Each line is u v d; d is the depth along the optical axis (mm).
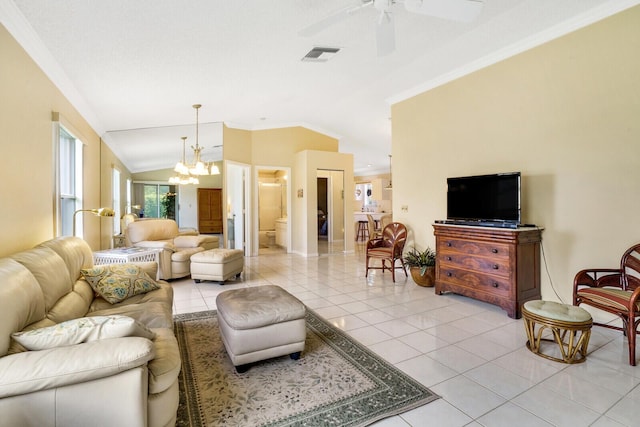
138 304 2486
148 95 4000
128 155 5617
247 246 7215
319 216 10945
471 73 4059
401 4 2678
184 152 6105
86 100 3867
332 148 8328
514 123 3621
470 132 4090
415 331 2934
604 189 2957
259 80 4129
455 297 3979
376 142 8820
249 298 2551
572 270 3186
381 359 2418
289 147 7719
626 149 2816
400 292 4219
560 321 2311
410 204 4969
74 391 1263
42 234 2719
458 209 3998
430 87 4590
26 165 2418
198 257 4617
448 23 3070
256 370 2273
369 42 3311
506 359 2406
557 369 2260
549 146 3324
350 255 7434
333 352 2537
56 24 2305
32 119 2521
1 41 2041
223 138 6684
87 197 4191
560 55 3215
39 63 2637
